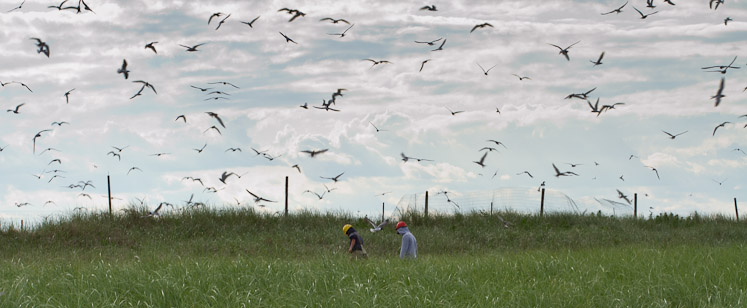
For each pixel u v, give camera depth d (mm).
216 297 8156
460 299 8156
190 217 21516
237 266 9695
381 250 18562
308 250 18109
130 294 8172
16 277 9133
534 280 8938
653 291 8102
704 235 20781
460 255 17156
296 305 7770
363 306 7551
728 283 8641
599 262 10711
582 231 21641
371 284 8711
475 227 22344
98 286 8406
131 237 19203
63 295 8031
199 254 17000
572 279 9156
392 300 7832
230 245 18406
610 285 8617
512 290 8258
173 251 17094
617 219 24641
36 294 7961
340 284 8711
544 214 24641
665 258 10719
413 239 13070
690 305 7852
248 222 21828
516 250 18641
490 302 7816
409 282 8812
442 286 8562
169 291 8156
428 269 9594
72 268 10102
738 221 25125
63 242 18219
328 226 22234
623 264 10156
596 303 7883
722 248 12789
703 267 9617
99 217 21000
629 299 7793
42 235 18578
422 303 7758
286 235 20188
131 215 21188
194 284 8562
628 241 19703
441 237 20453
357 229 21797
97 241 18500
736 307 7449
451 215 24766
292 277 9031
